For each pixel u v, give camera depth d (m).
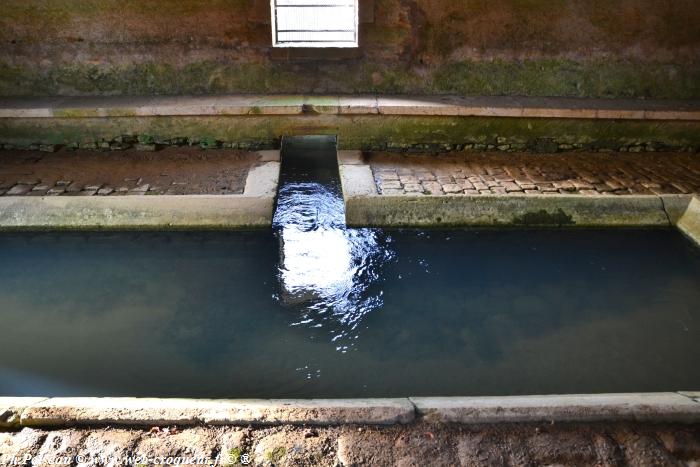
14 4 5.18
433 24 5.55
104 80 5.60
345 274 4.07
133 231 4.44
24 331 3.40
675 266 4.25
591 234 4.59
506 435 2.51
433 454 2.42
